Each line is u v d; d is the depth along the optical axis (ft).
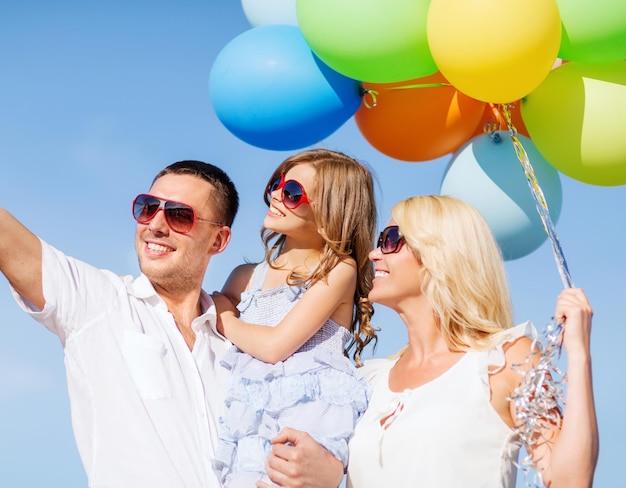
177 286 12.50
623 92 11.90
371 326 12.71
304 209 12.39
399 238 11.20
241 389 11.65
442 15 11.39
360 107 13.25
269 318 12.25
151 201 12.53
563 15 11.65
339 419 11.18
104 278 12.01
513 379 10.36
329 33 11.78
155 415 11.37
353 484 10.74
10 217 11.34
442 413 10.27
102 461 11.06
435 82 12.91
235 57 12.64
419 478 10.11
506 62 11.20
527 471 9.98
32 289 11.39
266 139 12.84
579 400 9.78
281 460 10.71
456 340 10.82
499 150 12.79
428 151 13.23
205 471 11.30
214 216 12.88
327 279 12.01
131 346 11.62
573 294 10.36
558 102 12.01
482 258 11.03
